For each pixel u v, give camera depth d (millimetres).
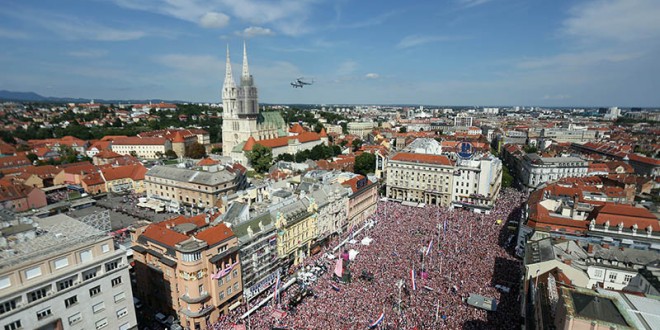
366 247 126500
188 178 178375
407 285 99188
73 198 182500
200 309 83938
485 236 136375
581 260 87375
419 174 198875
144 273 93438
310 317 85625
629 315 44750
